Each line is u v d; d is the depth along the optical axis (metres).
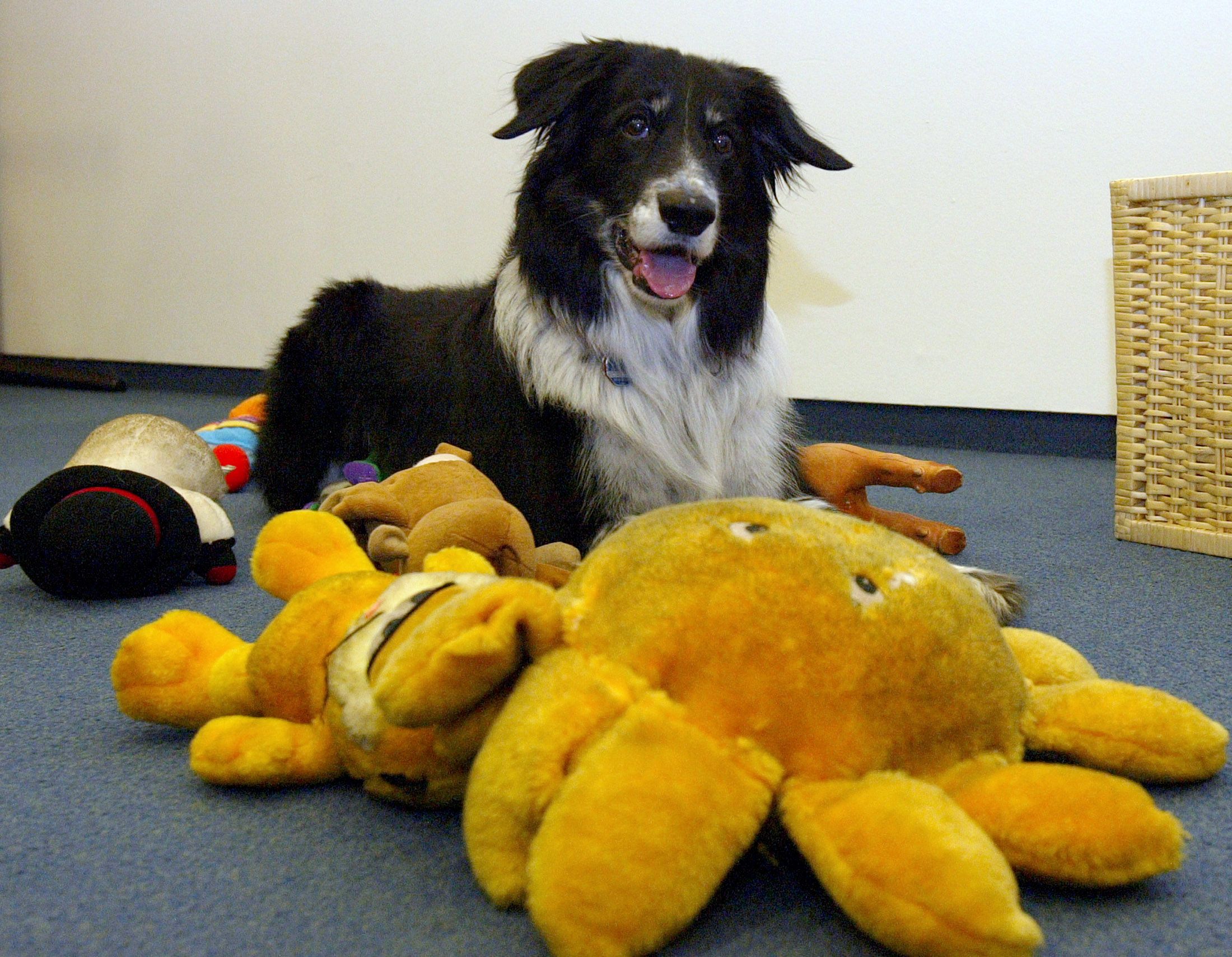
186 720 1.14
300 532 1.22
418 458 2.30
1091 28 3.16
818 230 3.64
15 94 5.35
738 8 3.62
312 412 2.63
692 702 0.80
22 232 5.56
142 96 4.99
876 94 3.48
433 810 1.02
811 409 3.81
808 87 3.57
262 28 4.58
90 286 5.43
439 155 4.31
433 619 0.84
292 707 1.06
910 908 0.69
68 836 0.97
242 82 4.70
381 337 2.50
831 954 0.79
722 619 0.82
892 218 3.54
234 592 1.85
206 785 1.08
